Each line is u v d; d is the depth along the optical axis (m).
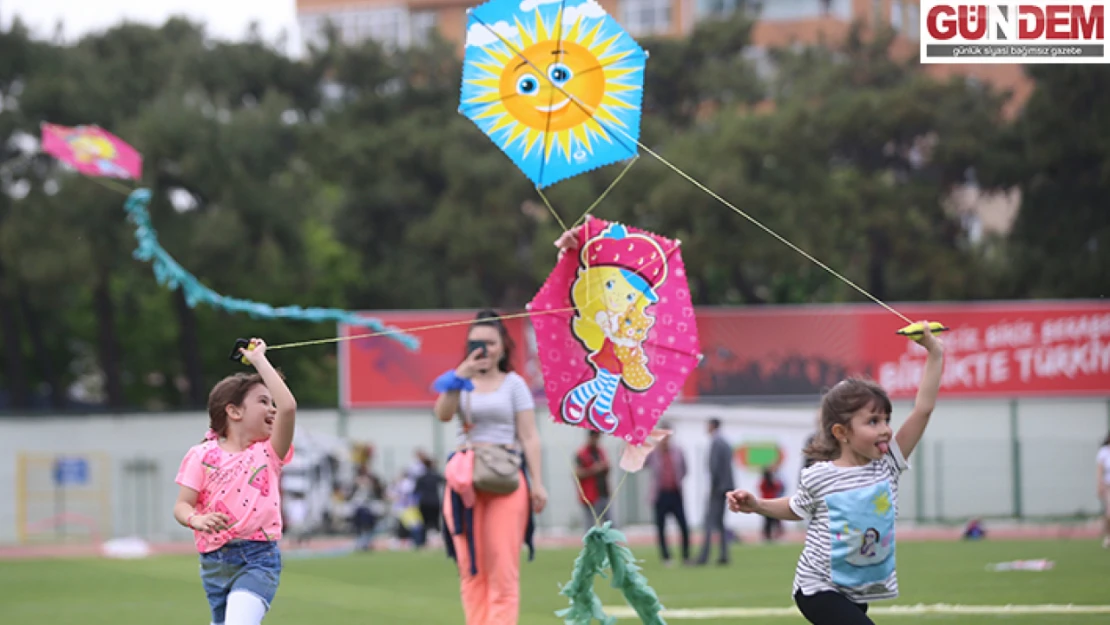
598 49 8.83
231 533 7.74
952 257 48.72
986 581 16.98
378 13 86.75
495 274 52.06
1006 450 38.09
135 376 60.31
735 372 37.62
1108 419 38.91
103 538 42.12
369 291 55.09
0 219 47.00
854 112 48.50
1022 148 48.31
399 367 39.81
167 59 50.94
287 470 36.25
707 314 37.91
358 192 54.28
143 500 42.56
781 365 37.78
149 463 42.78
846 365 37.75
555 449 38.72
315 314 20.62
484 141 52.47
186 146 45.94
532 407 10.49
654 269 9.21
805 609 7.38
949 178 50.47
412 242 51.94
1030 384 39.00
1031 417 39.06
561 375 9.23
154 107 46.56
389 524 37.78
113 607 16.75
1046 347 38.97
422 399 39.75
